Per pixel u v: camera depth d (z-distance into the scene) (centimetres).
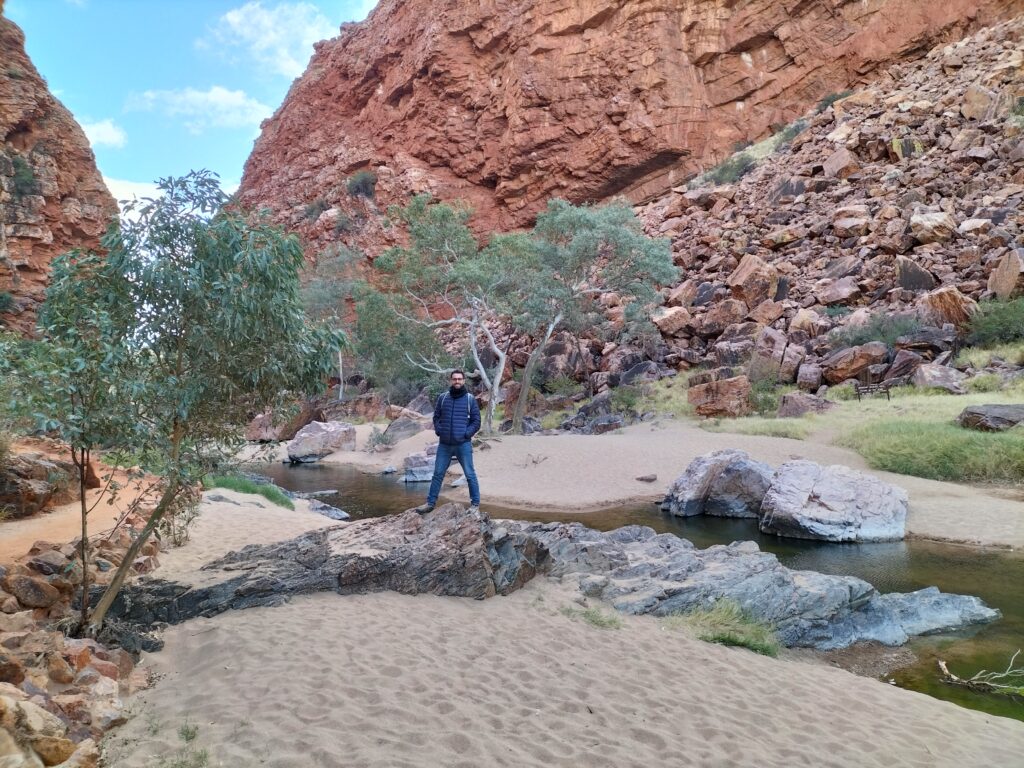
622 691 439
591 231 2592
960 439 1526
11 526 764
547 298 2631
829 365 2402
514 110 5534
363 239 5694
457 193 5878
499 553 659
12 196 4359
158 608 518
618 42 5269
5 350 370
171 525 509
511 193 5706
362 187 6109
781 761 363
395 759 325
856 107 4231
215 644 468
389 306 2883
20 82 4741
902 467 1536
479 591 613
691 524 1267
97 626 444
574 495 1562
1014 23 3956
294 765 315
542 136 5438
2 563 565
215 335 427
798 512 1141
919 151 3466
